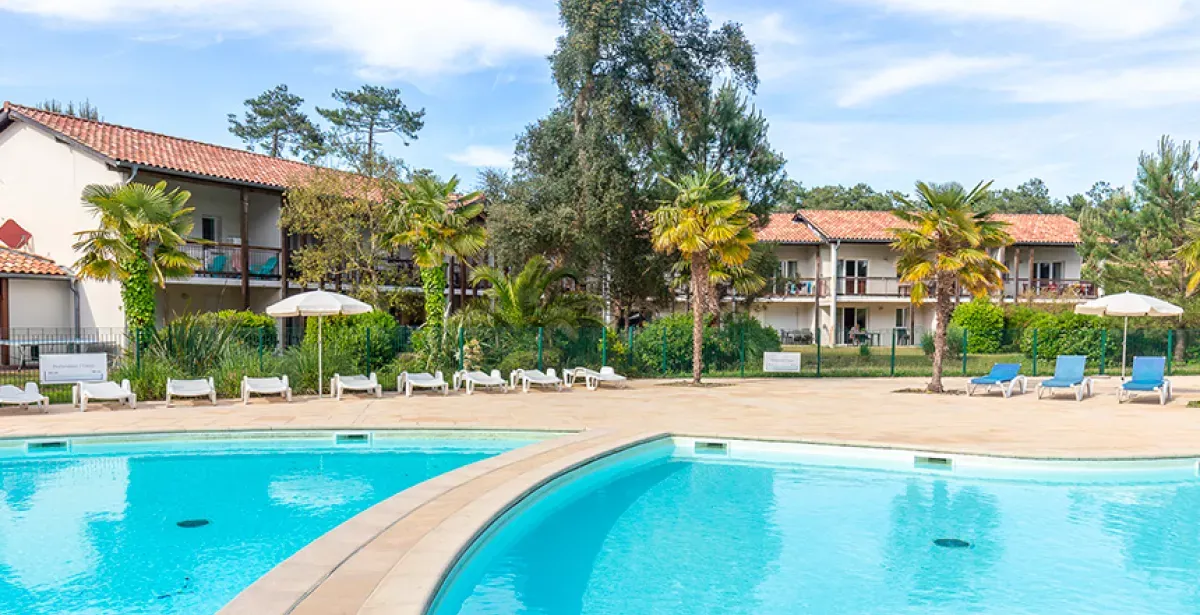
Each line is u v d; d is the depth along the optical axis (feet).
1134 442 36.42
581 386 64.90
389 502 23.43
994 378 60.18
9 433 38.55
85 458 37.06
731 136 84.28
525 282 67.67
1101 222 94.89
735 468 34.99
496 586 20.33
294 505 28.19
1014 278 128.26
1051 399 57.21
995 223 62.23
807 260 135.54
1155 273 88.94
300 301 52.60
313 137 189.37
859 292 132.57
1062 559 22.59
